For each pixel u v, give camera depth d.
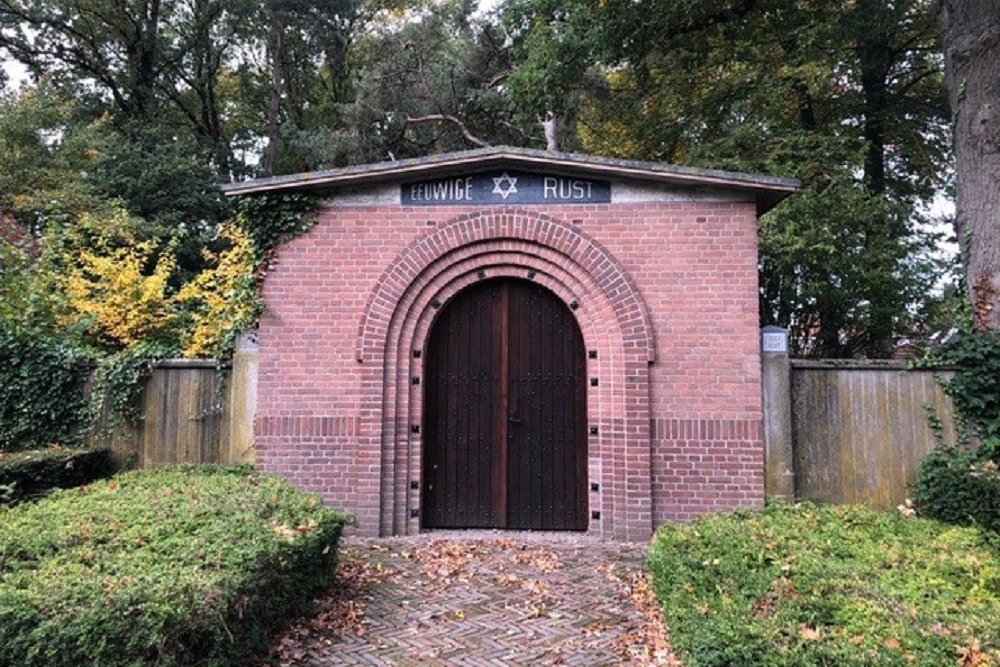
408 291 8.10
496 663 4.48
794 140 13.23
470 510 8.14
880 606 3.58
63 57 24.52
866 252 12.80
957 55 8.60
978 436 7.41
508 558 6.89
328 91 29.17
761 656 3.12
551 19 15.44
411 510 7.91
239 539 4.42
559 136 21.97
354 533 7.74
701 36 14.47
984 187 8.20
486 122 23.36
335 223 8.19
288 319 8.09
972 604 3.72
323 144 21.72
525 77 15.19
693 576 4.24
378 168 7.91
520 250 8.06
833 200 12.42
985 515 6.68
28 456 7.30
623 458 7.68
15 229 13.24
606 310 7.91
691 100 16.48
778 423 7.68
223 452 8.29
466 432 8.21
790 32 14.04
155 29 25.11
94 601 3.37
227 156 26.62
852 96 16.41
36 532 4.38
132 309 9.97
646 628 5.03
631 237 7.92
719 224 7.84
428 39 22.52
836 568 4.20
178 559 4.03
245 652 4.18
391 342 8.02
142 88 24.72
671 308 7.79
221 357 8.36
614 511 7.66
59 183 17.67
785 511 5.89
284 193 8.20
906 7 14.50
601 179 8.02
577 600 5.69
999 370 7.38
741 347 7.67
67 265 10.35
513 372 8.23
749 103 15.07
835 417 7.76
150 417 8.43
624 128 19.11
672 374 7.73
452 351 8.30
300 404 7.98
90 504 5.24
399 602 5.60
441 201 8.16
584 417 8.10
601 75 19.03
